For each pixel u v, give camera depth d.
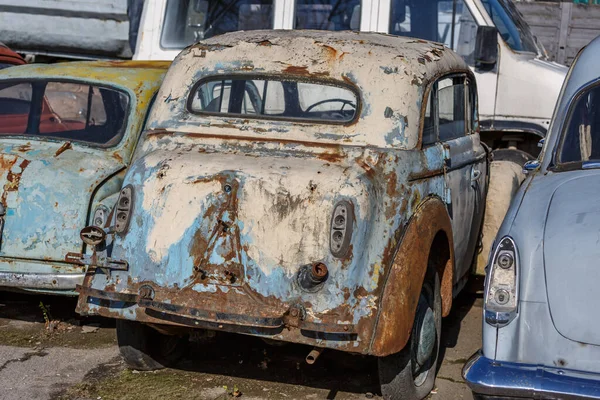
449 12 7.08
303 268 3.81
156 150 4.43
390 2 7.17
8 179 4.84
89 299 4.12
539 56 7.27
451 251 4.57
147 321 4.00
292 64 4.52
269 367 4.82
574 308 3.51
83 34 9.09
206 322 3.88
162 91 4.73
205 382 4.57
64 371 4.67
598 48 4.85
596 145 4.43
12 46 9.28
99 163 5.04
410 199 4.14
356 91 4.36
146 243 4.01
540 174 4.44
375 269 3.88
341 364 4.88
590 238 3.62
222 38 4.90
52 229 4.78
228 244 3.92
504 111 6.97
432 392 4.49
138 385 4.50
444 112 4.88
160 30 7.61
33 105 5.46
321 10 7.32
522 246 3.73
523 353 3.57
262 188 3.94
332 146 4.21
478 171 5.27
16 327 5.35
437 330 4.49
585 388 3.32
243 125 4.44
